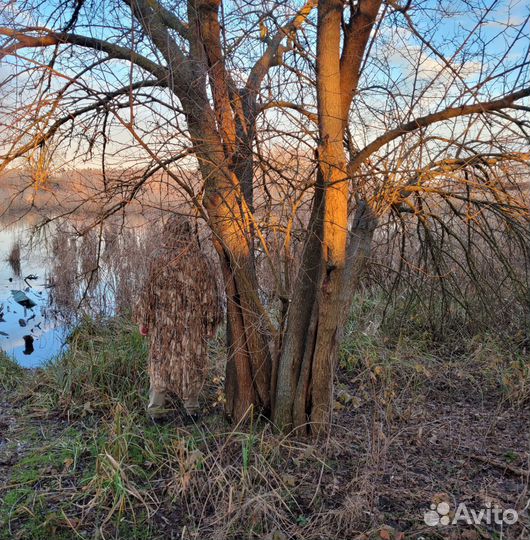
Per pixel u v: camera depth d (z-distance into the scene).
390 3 3.55
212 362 5.75
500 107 3.39
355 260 3.97
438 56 3.36
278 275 3.96
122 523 3.12
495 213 4.83
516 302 6.43
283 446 3.77
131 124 2.88
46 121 3.41
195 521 3.13
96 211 4.08
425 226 5.19
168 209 3.76
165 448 3.85
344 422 4.41
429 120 3.56
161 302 4.19
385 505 3.23
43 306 10.34
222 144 3.63
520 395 4.84
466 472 3.60
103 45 3.45
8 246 15.23
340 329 3.93
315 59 3.62
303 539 2.91
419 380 5.38
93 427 4.44
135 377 5.32
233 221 3.71
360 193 4.25
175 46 3.40
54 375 5.51
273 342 4.12
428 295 6.91
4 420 4.73
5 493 3.45
